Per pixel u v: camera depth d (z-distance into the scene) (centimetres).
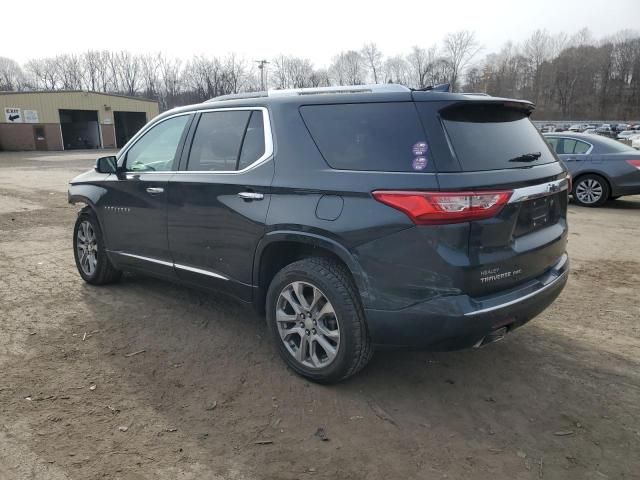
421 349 298
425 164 283
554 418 307
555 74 8950
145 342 401
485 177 284
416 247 281
